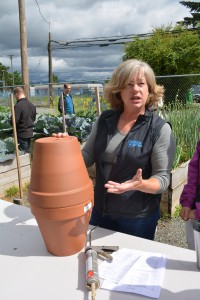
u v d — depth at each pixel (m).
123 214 1.89
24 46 13.73
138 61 1.90
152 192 1.68
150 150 1.82
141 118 1.85
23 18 13.48
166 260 1.42
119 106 2.04
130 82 1.84
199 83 12.11
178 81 12.27
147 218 1.91
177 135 5.00
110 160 1.92
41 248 1.54
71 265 1.39
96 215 2.05
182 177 4.22
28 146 6.90
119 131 1.94
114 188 1.50
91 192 1.44
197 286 1.24
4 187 5.06
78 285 1.26
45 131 7.75
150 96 1.96
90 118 9.23
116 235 1.68
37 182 1.35
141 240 1.62
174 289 1.22
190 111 5.75
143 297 1.19
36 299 1.19
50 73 30.73
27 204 4.66
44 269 1.37
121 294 1.21
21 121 6.58
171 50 19.36
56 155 1.34
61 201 1.33
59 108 10.32
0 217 1.91
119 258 1.44
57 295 1.21
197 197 2.00
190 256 1.46
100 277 1.30
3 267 1.40
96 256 1.41
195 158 2.03
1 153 5.14
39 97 20.30
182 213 2.04
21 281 1.30
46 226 1.39
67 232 1.40
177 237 3.62
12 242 1.61
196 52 18.98
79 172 1.38
